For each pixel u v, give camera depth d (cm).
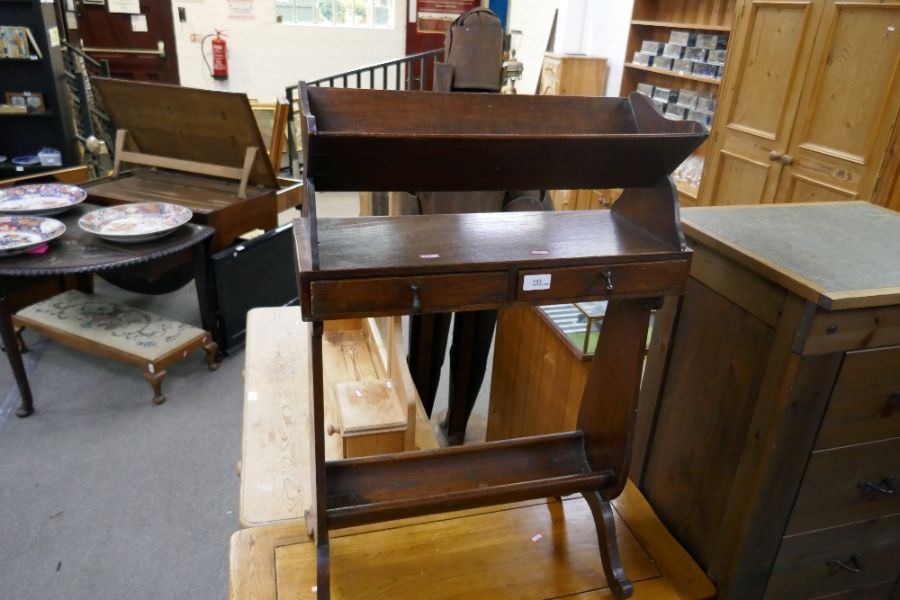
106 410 267
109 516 212
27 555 196
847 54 256
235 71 593
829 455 113
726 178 335
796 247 117
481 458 131
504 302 101
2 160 435
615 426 123
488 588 120
